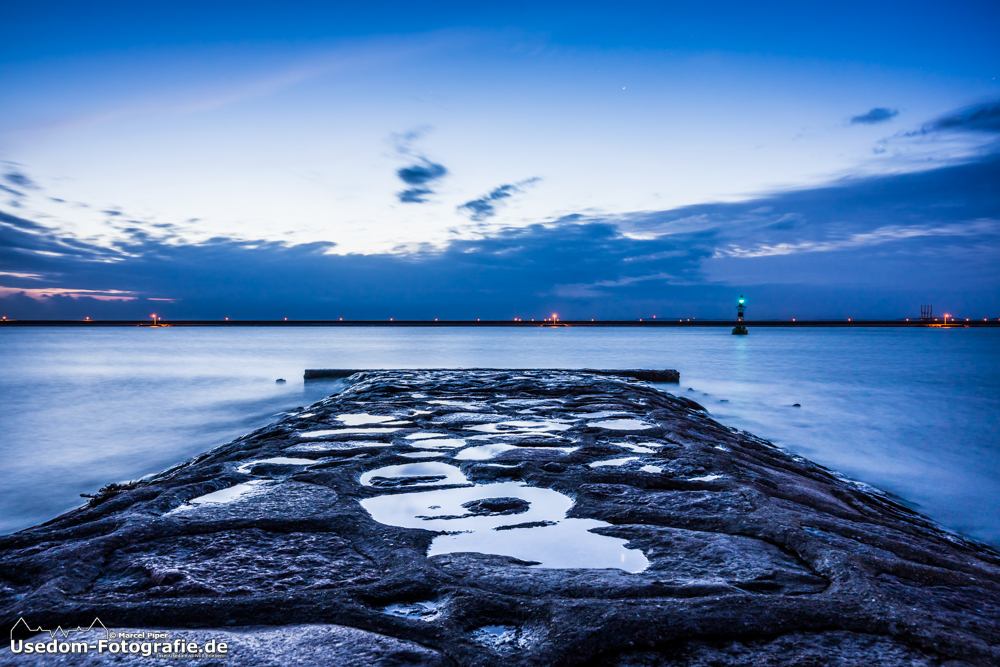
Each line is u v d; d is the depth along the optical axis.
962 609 2.69
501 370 20.16
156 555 3.20
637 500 4.34
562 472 5.14
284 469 5.39
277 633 2.34
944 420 15.17
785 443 12.27
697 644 2.27
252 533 3.57
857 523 4.13
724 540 3.49
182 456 10.66
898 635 2.37
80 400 18.11
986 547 6.12
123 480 9.04
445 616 2.48
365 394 12.11
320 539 3.48
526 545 3.43
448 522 3.87
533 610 2.52
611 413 9.19
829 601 2.63
